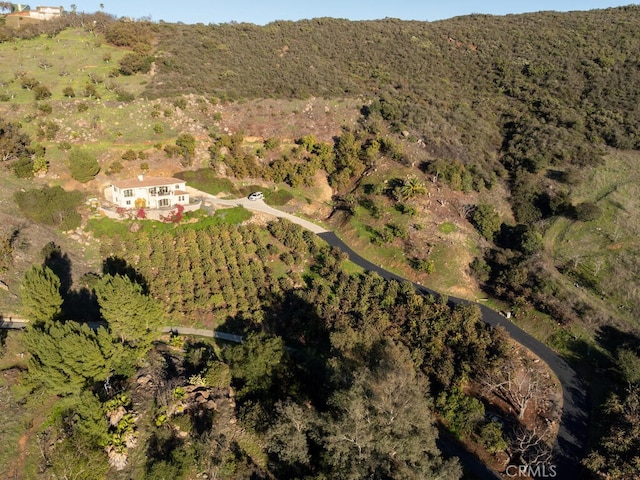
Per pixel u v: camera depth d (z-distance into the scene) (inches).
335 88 4259.4
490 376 1964.8
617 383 1982.0
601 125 3703.3
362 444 1332.4
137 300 1699.1
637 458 1510.8
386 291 2404.0
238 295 2386.8
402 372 1576.0
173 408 1596.9
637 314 2246.6
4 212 2449.6
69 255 2440.9
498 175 3390.7
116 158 3026.6
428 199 3029.0
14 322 1937.7
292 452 1448.1
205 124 3501.5
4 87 3489.2
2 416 1473.9
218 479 1466.5
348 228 2952.8
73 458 1349.7
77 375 1503.4
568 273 2527.1
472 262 2662.4
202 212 2861.7
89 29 4822.8
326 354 2150.6
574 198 3038.9
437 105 4087.1
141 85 3774.6
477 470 1670.8
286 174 3294.8
